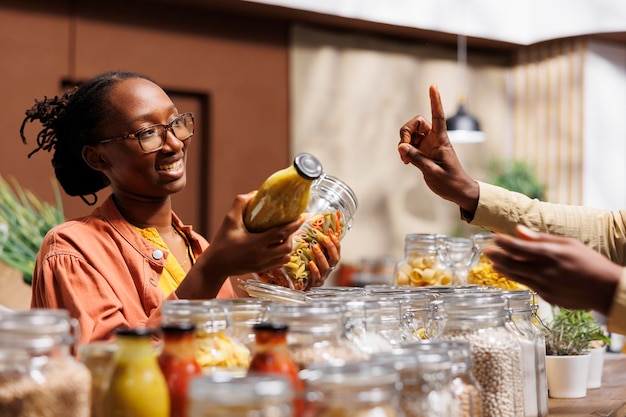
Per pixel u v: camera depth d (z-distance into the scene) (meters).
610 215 2.02
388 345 1.34
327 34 6.74
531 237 1.28
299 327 1.16
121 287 1.81
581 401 2.00
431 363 1.08
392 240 7.02
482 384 1.41
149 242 1.91
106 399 1.06
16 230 2.87
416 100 7.14
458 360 1.20
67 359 1.07
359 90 6.88
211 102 6.24
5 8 5.43
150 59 5.97
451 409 1.11
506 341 1.44
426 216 7.17
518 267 1.29
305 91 6.64
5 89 5.39
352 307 1.32
